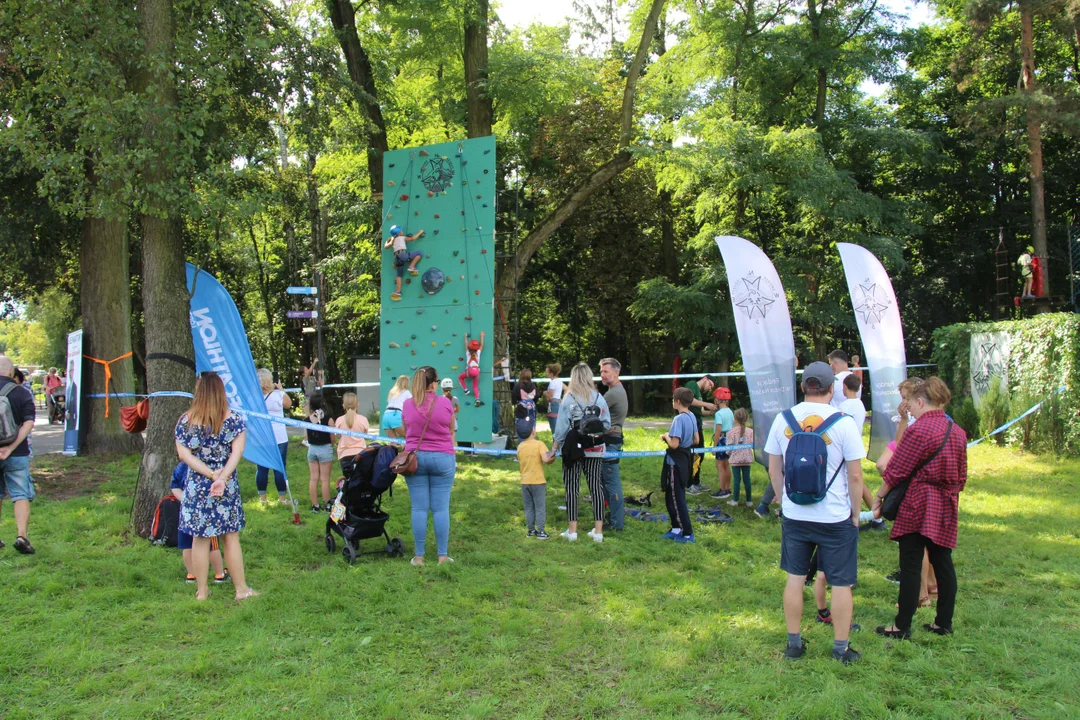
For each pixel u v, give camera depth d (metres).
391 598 5.78
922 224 26.84
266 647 4.74
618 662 4.62
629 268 28.62
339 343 31.62
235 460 5.70
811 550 4.67
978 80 27.45
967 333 16.48
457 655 4.71
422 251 12.59
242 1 8.75
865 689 4.17
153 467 7.56
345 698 4.11
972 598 5.88
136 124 7.48
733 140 21.91
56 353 43.50
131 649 4.77
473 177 12.52
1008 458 12.83
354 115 15.01
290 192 26.88
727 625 5.25
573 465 7.77
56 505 9.15
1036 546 7.33
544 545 7.57
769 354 8.63
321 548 7.39
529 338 33.91
